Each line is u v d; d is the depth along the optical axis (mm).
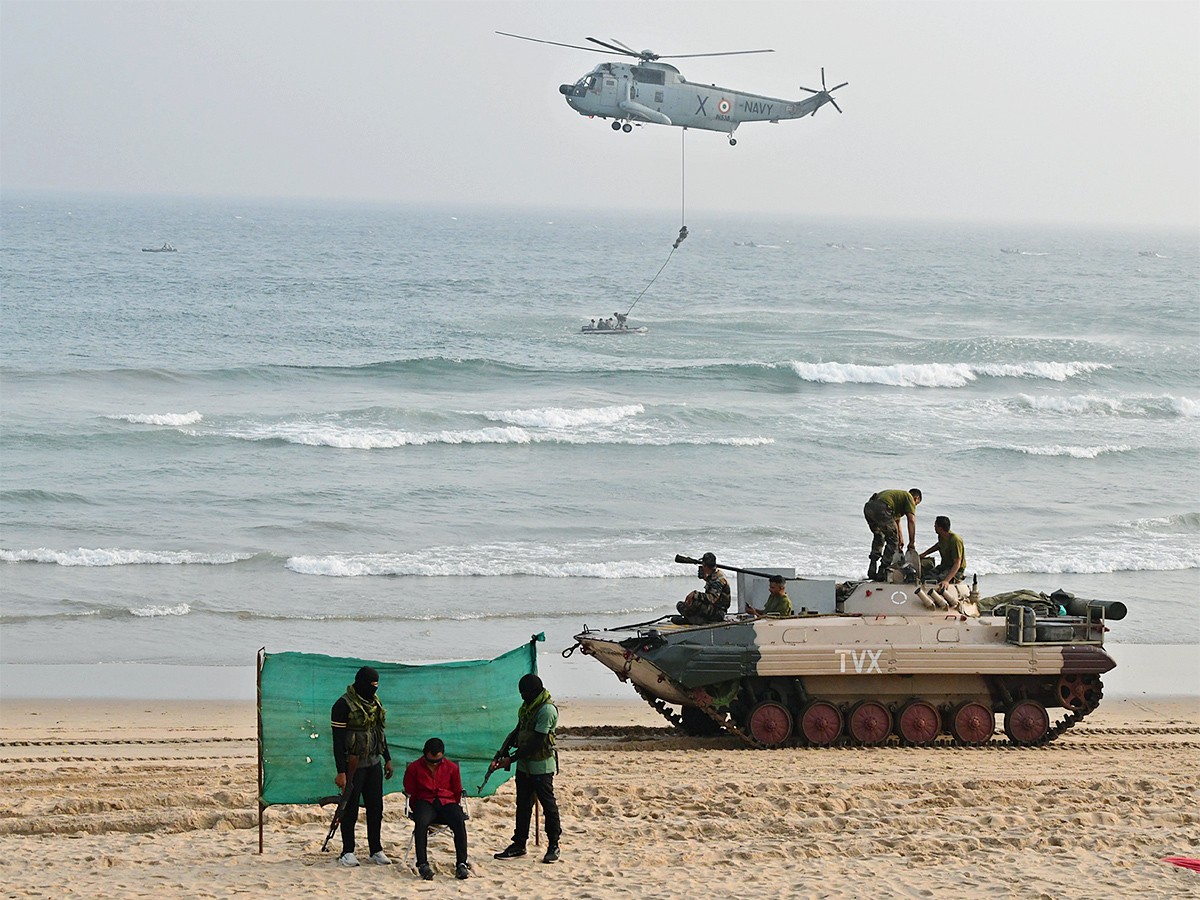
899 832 10062
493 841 9703
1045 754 14078
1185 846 9680
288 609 22625
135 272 99000
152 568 25219
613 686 18391
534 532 28484
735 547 27297
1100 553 27797
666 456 36625
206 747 14164
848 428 41219
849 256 184625
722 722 14289
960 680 14680
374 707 8938
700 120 44312
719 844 9656
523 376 49312
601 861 9125
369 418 40594
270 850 9359
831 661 14047
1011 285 119875
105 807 10734
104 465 33562
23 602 22656
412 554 26438
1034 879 8781
